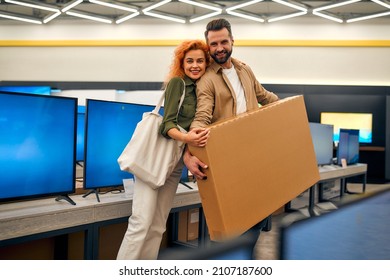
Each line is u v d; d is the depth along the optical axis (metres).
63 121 1.81
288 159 1.63
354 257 0.46
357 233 0.47
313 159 1.79
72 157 1.85
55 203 1.80
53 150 1.77
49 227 1.59
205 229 2.67
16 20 8.80
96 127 2.01
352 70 8.47
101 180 2.04
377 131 8.11
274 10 8.27
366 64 8.44
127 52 8.73
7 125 1.61
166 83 1.66
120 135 2.14
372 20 8.35
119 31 8.73
